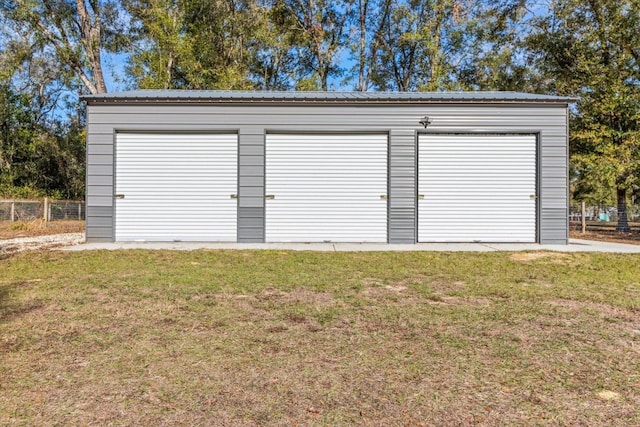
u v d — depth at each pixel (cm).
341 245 902
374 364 258
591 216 2036
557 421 196
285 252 772
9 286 459
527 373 247
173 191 936
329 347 286
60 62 1941
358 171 945
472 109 936
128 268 580
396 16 2109
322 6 2144
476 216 939
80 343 288
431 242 940
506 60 1919
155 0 1808
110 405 207
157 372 244
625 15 1369
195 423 192
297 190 942
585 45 1455
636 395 221
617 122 1400
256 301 405
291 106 939
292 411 204
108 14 1980
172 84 1920
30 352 271
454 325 334
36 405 206
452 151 940
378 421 195
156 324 330
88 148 924
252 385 230
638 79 1376
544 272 574
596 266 627
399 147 939
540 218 931
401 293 445
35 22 1748
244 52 2112
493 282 504
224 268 589
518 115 934
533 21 1744
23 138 2028
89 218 926
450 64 2075
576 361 265
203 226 939
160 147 934
